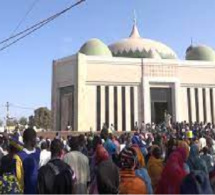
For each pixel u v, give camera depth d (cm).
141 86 5631
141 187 607
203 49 6575
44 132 4128
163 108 5800
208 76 5912
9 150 712
